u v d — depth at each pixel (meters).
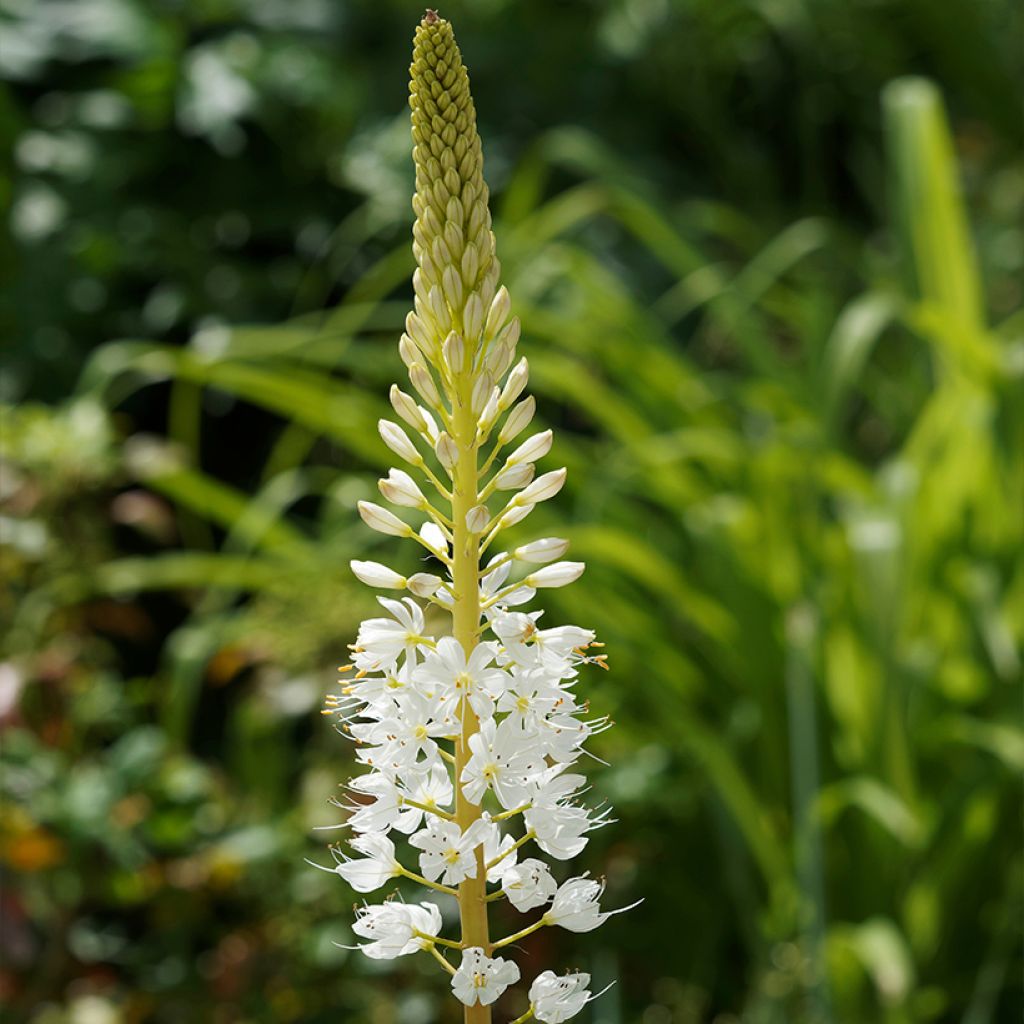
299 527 4.97
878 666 3.37
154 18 4.80
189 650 3.72
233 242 5.03
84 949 3.49
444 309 1.47
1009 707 3.49
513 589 1.49
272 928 3.41
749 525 3.74
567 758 1.48
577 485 4.19
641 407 4.18
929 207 4.01
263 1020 3.38
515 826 3.47
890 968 3.09
